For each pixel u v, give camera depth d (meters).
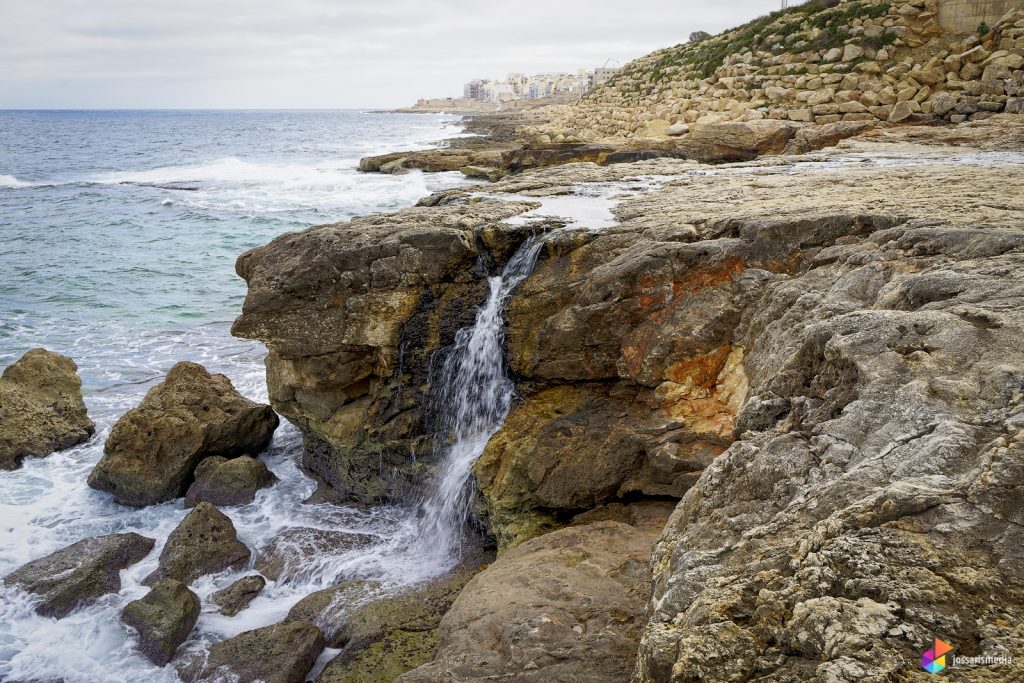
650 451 6.48
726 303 6.70
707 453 6.25
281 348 8.33
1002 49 23.11
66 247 23.14
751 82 28.97
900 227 6.43
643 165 15.45
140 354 13.63
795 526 3.38
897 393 3.94
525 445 7.15
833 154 16.44
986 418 3.55
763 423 4.70
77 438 10.17
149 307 16.73
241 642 6.21
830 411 4.23
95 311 16.39
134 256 21.84
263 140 80.88
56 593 6.82
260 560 7.69
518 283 8.08
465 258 8.29
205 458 9.16
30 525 8.23
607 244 7.77
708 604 3.15
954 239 5.82
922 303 4.91
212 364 13.07
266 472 9.22
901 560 2.90
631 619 4.50
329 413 8.62
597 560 5.46
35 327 15.19
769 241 6.91
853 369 4.33
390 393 8.47
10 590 6.91
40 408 10.16
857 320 4.68
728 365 6.57
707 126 24.56
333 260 8.10
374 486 8.78
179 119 195.00
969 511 3.01
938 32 25.73
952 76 23.55
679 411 6.59
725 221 7.41
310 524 8.34
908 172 11.55
